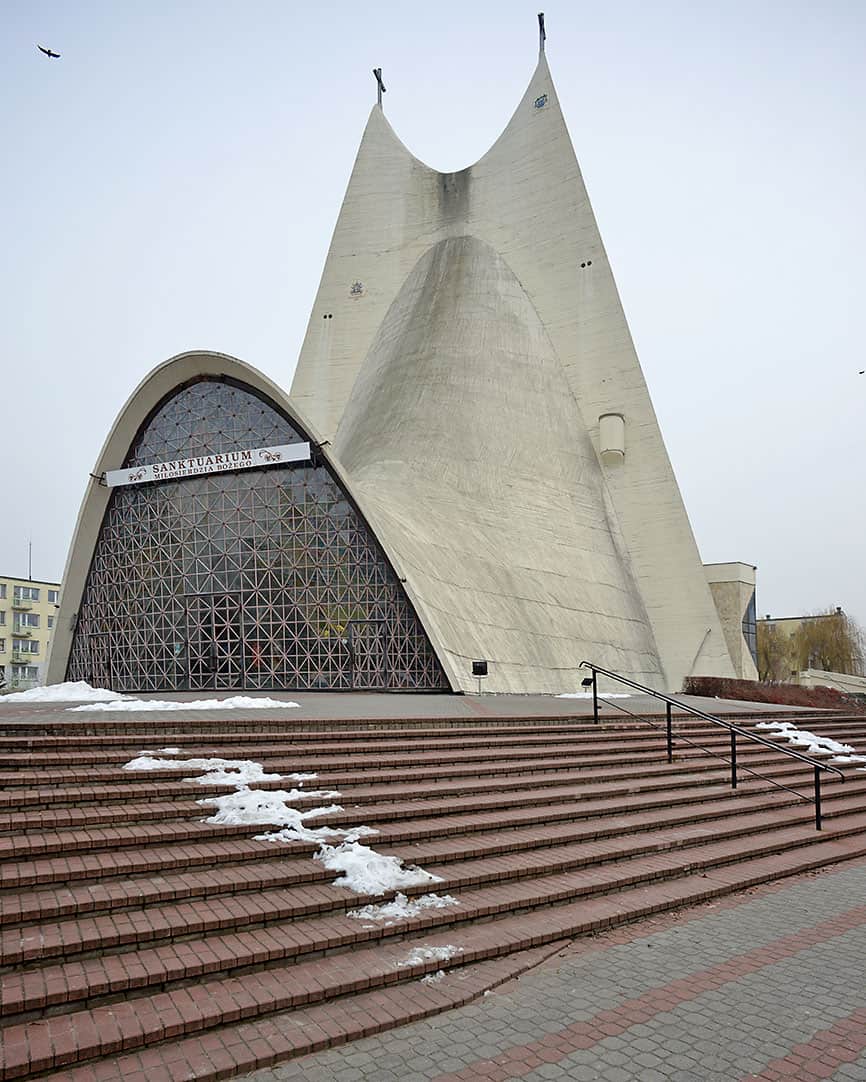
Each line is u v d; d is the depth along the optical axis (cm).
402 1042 429
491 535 2509
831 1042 436
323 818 681
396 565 1875
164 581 2155
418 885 602
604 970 535
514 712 1273
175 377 2189
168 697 1492
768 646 7019
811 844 907
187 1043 412
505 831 760
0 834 575
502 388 3036
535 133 3588
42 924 485
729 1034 444
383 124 3969
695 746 1193
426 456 2695
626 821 846
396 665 1877
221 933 507
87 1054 388
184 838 605
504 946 546
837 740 1672
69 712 1012
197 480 2148
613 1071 403
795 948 584
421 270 3550
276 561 2030
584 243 3384
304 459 2012
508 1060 412
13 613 6025
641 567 3117
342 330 3722
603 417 3183
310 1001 457
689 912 670
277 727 945
